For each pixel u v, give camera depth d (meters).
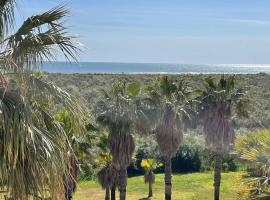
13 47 6.68
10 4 6.61
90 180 32.78
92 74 71.81
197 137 42.62
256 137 12.66
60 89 7.12
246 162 13.06
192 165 40.47
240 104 25.84
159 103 24.22
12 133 6.04
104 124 21.98
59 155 6.79
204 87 26.41
